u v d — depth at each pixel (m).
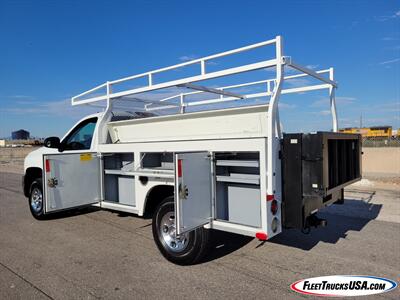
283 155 3.94
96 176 6.06
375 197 8.99
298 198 3.85
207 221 4.10
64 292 3.54
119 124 6.09
